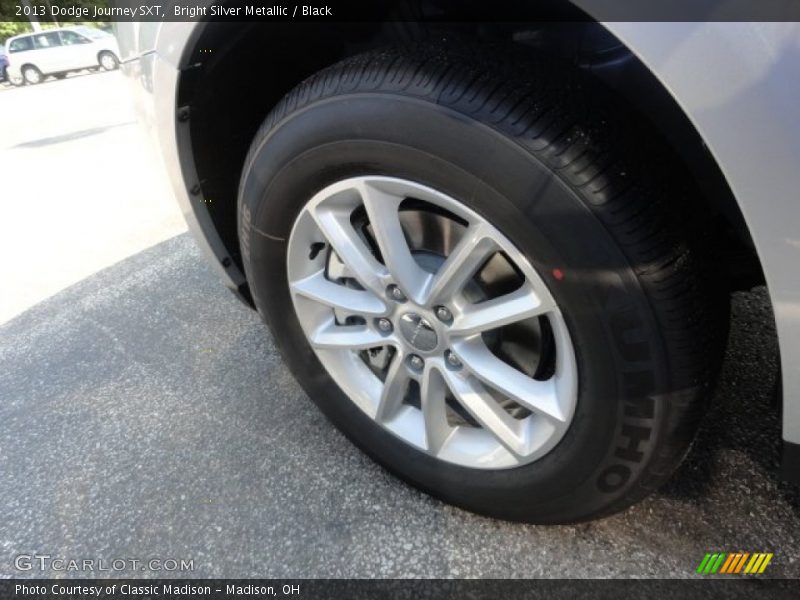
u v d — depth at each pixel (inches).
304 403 80.4
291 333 65.9
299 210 56.0
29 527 66.6
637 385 44.0
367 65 48.0
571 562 55.7
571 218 41.1
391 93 45.3
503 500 55.9
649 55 34.5
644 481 48.4
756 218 35.5
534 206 41.9
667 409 44.3
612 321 42.8
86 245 150.3
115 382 90.3
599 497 50.6
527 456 52.4
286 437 74.7
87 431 80.4
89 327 107.0
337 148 49.5
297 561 58.9
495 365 52.6
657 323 41.8
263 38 57.6
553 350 52.6
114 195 190.7
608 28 35.2
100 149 263.7
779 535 56.2
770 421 68.2
